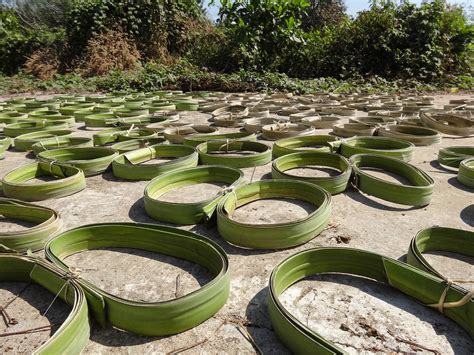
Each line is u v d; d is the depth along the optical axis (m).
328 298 1.96
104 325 1.79
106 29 14.46
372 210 2.97
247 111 6.49
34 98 9.34
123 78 11.23
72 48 15.31
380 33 12.52
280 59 12.88
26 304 1.96
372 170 3.80
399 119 5.66
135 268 2.25
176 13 16.30
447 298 1.80
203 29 16.16
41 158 3.91
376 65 12.70
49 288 2.00
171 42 16.36
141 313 1.70
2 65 17.34
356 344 1.67
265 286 2.09
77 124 6.40
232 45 13.02
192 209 2.76
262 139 5.14
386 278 2.03
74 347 1.61
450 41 12.70
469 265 2.22
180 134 5.17
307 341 1.53
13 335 1.75
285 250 2.43
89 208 3.09
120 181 3.68
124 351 1.67
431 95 9.87
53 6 20.70
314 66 12.84
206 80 10.88
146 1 15.15
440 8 12.38
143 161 4.19
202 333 1.76
